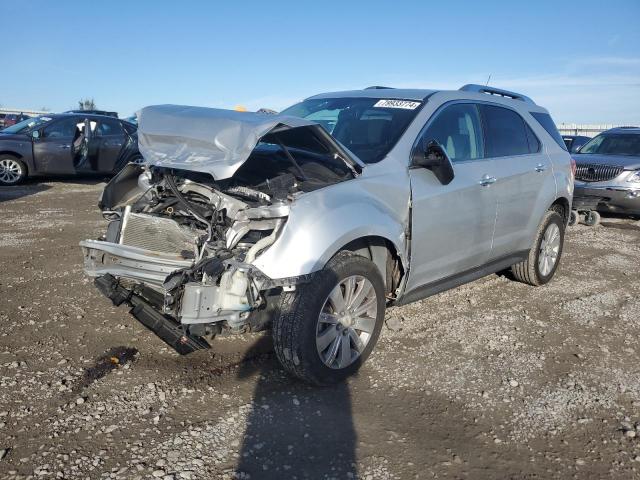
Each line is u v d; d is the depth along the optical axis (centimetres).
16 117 2681
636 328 506
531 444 320
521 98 631
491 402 363
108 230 412
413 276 429
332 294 357
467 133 498
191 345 352
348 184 382
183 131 371
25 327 446
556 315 530
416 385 380
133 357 402
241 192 370
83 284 553
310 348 347
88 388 357
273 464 290
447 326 488
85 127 1362
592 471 298
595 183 1070
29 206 1023
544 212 580
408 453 305
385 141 438
